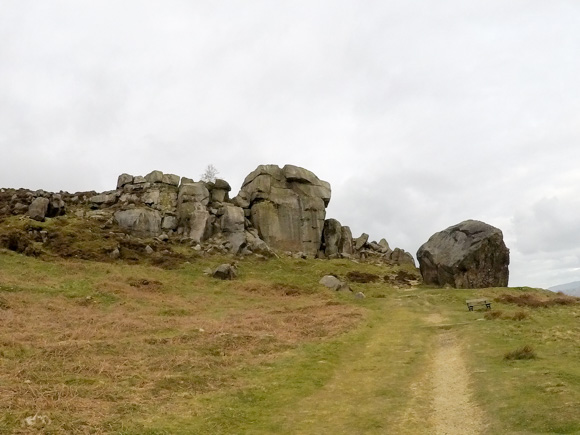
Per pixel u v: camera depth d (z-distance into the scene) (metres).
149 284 45.38
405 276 68.69
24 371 16.80
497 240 56.91
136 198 74.38
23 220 58.97
